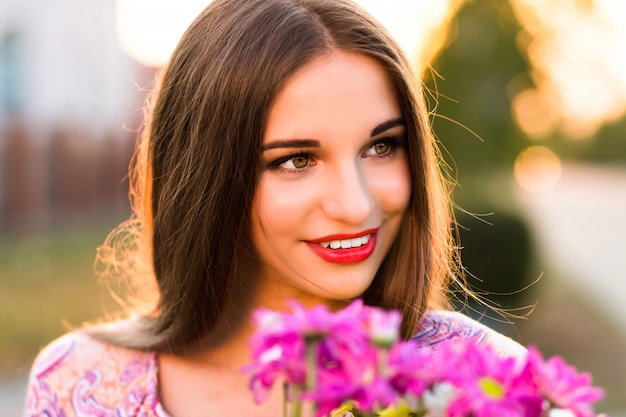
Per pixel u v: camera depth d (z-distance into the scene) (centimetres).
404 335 171
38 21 1418
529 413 95
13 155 1288
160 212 181
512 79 960
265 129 151
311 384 98
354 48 150
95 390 184
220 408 174
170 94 175
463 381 96
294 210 151
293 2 156
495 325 512
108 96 1611
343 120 148
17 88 1402
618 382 767
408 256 168
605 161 5075
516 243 884
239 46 156
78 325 751
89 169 1479
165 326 182
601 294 1217
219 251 165
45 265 1049
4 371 637
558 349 902
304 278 155
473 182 914
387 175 155
